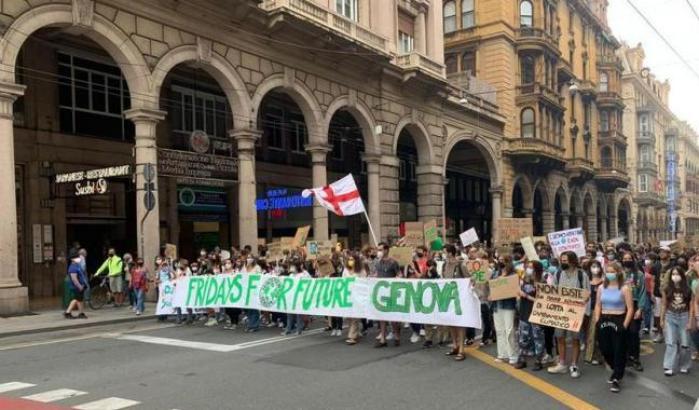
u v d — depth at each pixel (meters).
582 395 7.73
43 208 19.70
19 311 14.76
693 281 9.05
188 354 10.52
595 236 55.97
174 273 15.55
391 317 11.13
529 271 9.52
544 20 43.44
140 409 7.03
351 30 24.91
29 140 19.33
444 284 10.60
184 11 18.70
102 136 21.53
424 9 31.36
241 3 19.75
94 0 16.38
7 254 14.60
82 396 7.64
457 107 33.56
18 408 7.04
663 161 85.31
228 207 26.80
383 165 27.50
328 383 8.30
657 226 81.62
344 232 32.59
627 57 74.44
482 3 40.12
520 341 9.47
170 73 23.59
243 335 12.74
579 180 51.16
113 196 22.33
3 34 14.57
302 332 13.09
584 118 54.25
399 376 8.75
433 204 30.98
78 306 14.82
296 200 24.75
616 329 8.00
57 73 20.11
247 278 13.48
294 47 22.61
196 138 21.02
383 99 27.58
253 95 21.09
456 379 8.57
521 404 7.24
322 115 24.16
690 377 8.84
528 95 40.75
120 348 11.16
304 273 13.12
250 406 7.16
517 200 43.44
